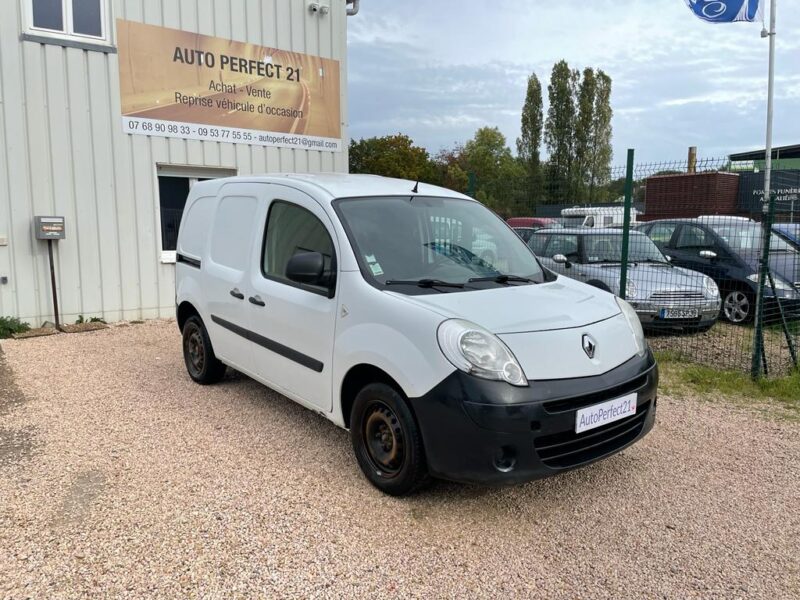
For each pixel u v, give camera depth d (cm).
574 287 423
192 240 569
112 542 304
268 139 1016
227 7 950
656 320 791
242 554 295
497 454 308
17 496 350
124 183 876
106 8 842
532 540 315
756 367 612
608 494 367
